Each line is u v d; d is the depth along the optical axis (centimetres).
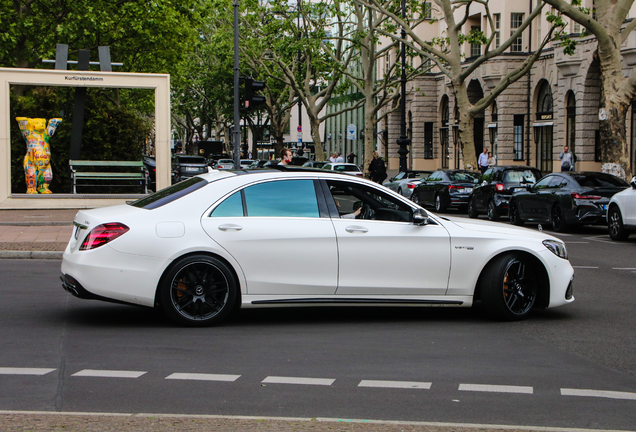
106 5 3120
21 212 2023
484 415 470
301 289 742
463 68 4712
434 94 5484
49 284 1002
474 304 903
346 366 593
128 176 2334
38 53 3331
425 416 466
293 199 757
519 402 499
